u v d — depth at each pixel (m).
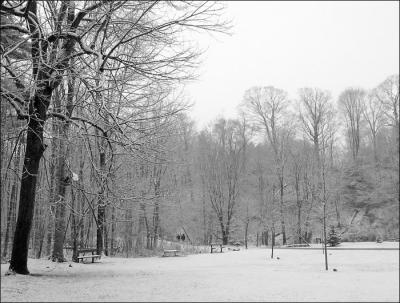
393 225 34.03
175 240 43.72
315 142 46.88
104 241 25.52
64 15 11.62
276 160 44.94
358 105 52.53
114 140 12.45
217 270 15.15
